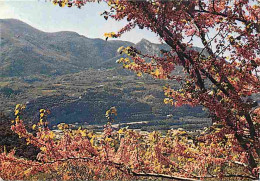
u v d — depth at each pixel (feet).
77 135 12.12
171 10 11.03
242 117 13.99
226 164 14.06
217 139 12.83
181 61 12.79
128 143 12.51
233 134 12.85
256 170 12.48
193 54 12.24
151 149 13.12
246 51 12.39
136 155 12.16
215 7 13.79
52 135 11.80
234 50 12.70
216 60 12.51
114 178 12.74
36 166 11.33
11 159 11.18
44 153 12.38
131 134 12.48
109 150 12.12
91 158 11.53
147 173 11.71
